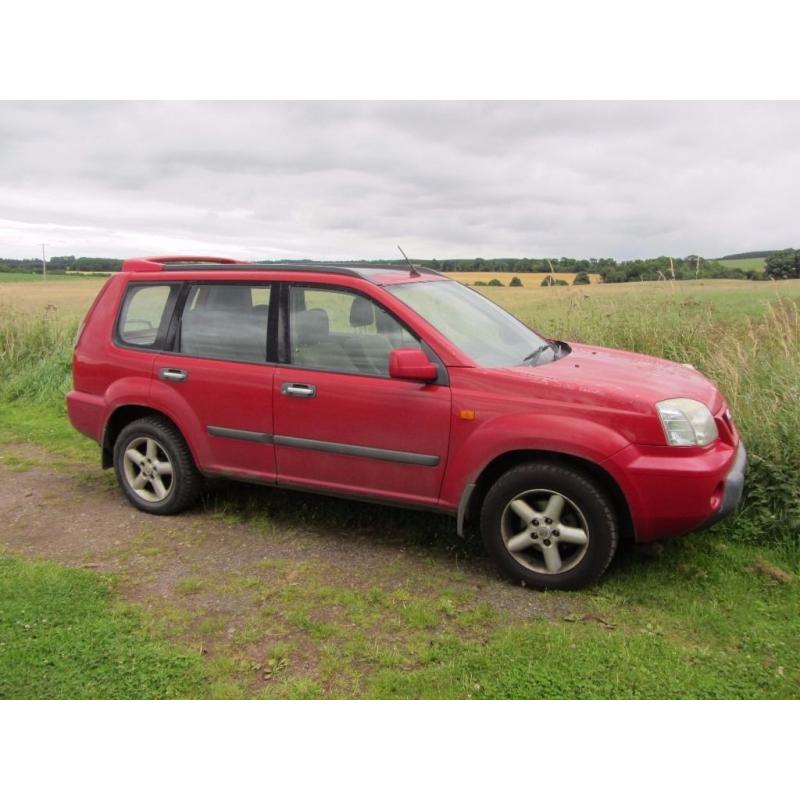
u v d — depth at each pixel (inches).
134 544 188.5
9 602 151.6
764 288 493.7
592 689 121.0
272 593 158.4
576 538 153.4
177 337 201.3
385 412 167.8
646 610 148.3
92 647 134.7
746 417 201.8
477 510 168.9
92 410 215.5
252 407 186.2
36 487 239.3
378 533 193.2
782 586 156.8
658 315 323.9
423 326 167.0
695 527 149.9
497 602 153.3
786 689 120.8
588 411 150.2
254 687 123.7
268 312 186.9
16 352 430.0
